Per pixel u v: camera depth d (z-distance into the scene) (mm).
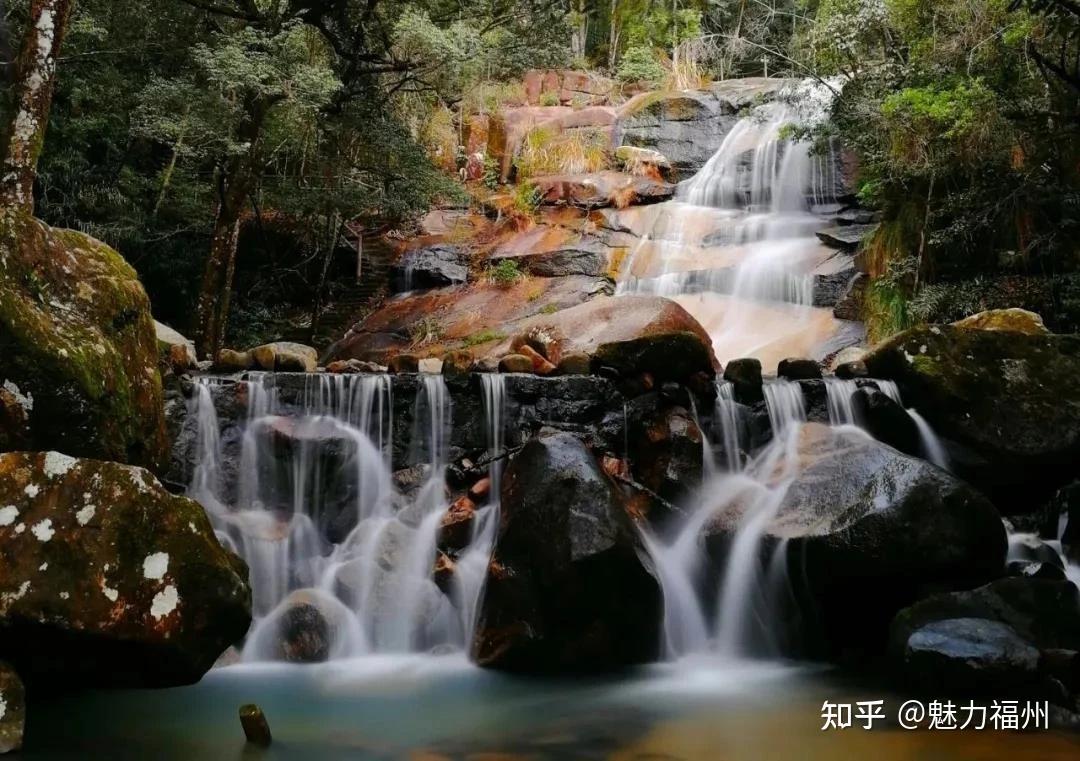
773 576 5035
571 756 3641
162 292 14234
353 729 3926
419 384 6051
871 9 10094
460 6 11891
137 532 3904
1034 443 6090
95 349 4574
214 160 12898
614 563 4668
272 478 5777
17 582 3666
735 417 6188
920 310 9141
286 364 6516
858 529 4820
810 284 11023
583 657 4742
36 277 4574
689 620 5230
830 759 3584
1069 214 8930
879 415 6324
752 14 23125
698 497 5719
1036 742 3729
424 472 5898
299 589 5348
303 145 12094
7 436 4195
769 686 4566
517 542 4852
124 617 3777
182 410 5738
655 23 22219
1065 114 8430
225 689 4461
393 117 13117
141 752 3600
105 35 11172
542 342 6824
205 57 9336
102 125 12758
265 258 15102
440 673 4777
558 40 12094
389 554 5477
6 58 9711
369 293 14648
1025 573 5098
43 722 3895
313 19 11172
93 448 4465
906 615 4578
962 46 9141
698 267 12438
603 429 5953
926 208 9812
